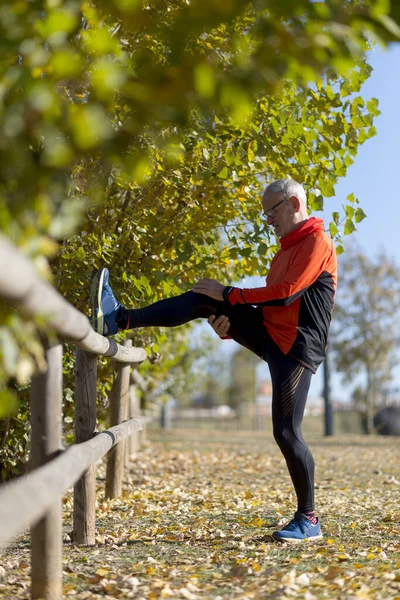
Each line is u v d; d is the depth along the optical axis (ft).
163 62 15.35
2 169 8.54
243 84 8.99
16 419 22.00
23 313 8.77
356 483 32.96
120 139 9.55
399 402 121.19
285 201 18.10
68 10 8.79
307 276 17.37
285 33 9.00
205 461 43.91
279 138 21.18
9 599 12.14
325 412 98.89
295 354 17.53
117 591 12.86
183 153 19.29
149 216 22.62
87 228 22.08
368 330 133.28
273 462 44.27
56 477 9.66
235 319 18.28
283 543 17.34
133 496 26.04
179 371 69.15
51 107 8.64
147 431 88.02
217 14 9.10
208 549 16.93
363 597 12.07
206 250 23.35
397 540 18.03
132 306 22.49
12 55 9.51
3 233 8.48
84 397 16.44
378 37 9.36
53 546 11.91
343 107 21.66
